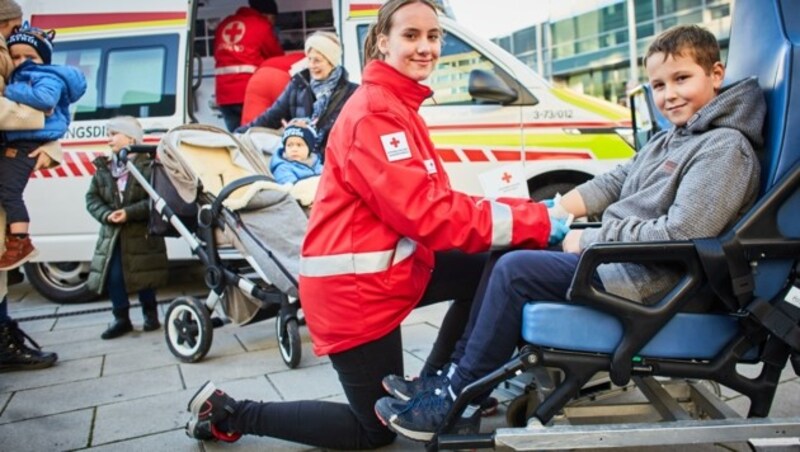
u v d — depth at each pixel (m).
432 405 1.83
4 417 2.71
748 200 1.75
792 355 1.75
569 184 4.75
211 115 5.92
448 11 5.11
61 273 5.20
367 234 1.91
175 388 3.01
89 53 5.02
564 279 1.76
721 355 1.75
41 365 3.39
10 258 3.30
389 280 1.92
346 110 1.91
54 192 4.94
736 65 2.05
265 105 5.04
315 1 6.11
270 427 2.20
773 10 1.86
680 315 1.76
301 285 2.04
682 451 2.12
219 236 3.42
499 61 4.74
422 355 3.31
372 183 1.77
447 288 2.22
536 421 1.76
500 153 4.65
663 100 1.88
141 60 4.98
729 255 1.64
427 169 1.86
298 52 5.57
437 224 1.76
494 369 1.79
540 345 1.74
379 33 1.93
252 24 5.49
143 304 4.16
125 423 2.61
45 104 3.26
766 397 1.79
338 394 2.85
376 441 2.16
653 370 1.74
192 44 4.97
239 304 3.40
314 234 1.99
